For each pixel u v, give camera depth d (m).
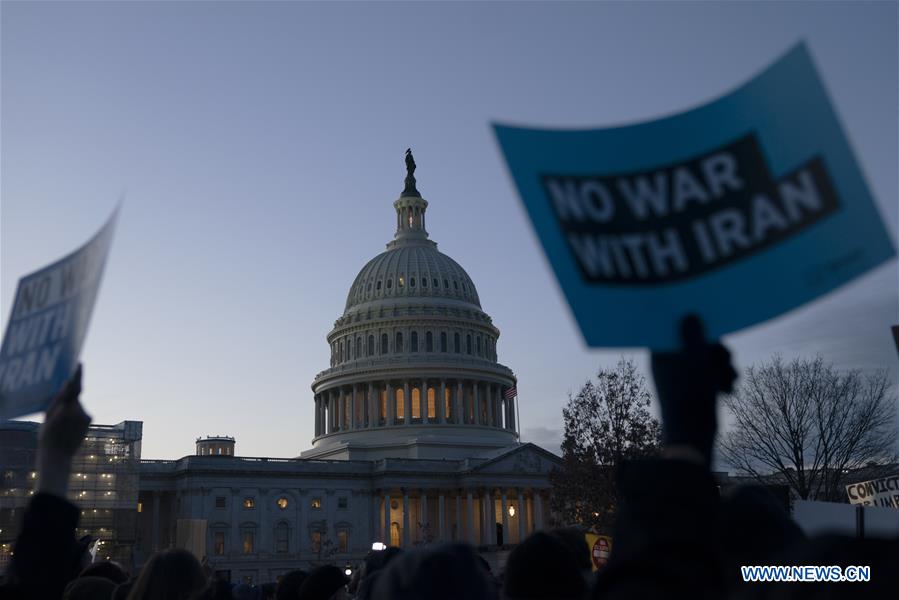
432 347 177.12
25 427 109.00
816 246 4.38
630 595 3.64
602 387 78.75
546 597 6.77
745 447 67.81
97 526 128.50
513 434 180.38
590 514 77.25
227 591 11.95
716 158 4.71
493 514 150.12
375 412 171.38
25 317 6.39
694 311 4.56
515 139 5.05
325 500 146.88
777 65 4.57
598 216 4.87
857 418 66.19
